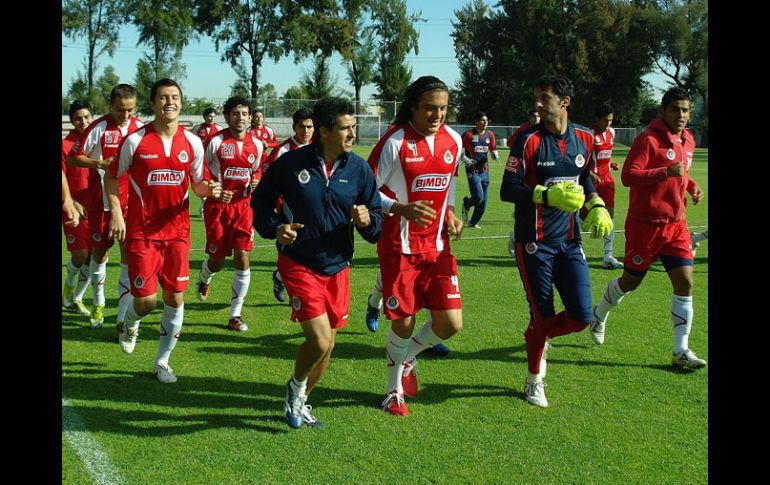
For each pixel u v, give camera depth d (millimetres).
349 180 4395
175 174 5238
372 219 4477
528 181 5047
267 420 4574
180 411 4688
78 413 4582
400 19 63625
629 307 7633
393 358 4742
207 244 7301
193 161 5426
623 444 4285
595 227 4949
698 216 16062
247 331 6691
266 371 5562
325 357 4551
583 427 4535
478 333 6645
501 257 10711
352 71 63906
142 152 5141
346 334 6617
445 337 4914
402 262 4754
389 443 4262
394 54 64688
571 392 5164
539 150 4957
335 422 4570
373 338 6504
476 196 13875
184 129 5449
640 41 65312
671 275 5711
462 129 53219
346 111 4262
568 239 4973
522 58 65688
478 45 70625
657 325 6945
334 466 3941
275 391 5125
